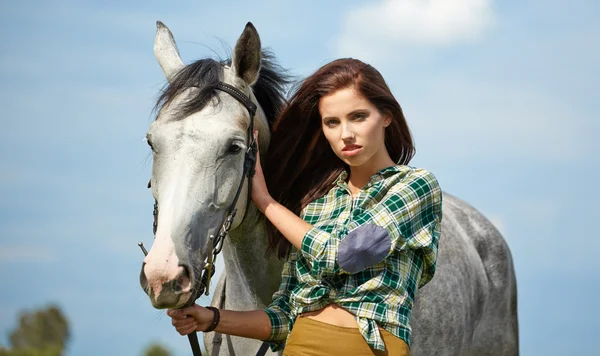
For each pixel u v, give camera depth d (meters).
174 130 3.68
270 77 4.55
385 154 4.02
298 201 4.26
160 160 3.68
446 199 6.51
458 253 5.67
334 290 3.73
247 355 4.46
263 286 4.47
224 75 4.05
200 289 3.65
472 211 6.53
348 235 3.65
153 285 3.38
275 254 4.39
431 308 5.10
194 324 3.69
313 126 4.23
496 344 6.27
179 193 3.58
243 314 3.86
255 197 4.03
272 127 4.51
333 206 4.02
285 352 3.78
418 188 3.82
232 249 4.40
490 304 6.19
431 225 3.86
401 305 3.69
